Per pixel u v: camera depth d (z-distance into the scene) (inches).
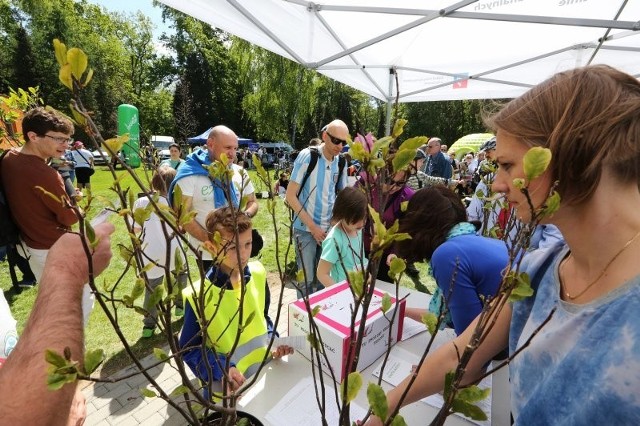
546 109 19.3
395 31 108.7
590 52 131.3
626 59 134.2
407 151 13.8
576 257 21.7
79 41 1074.7
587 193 18.6
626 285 18.6
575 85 18.9
